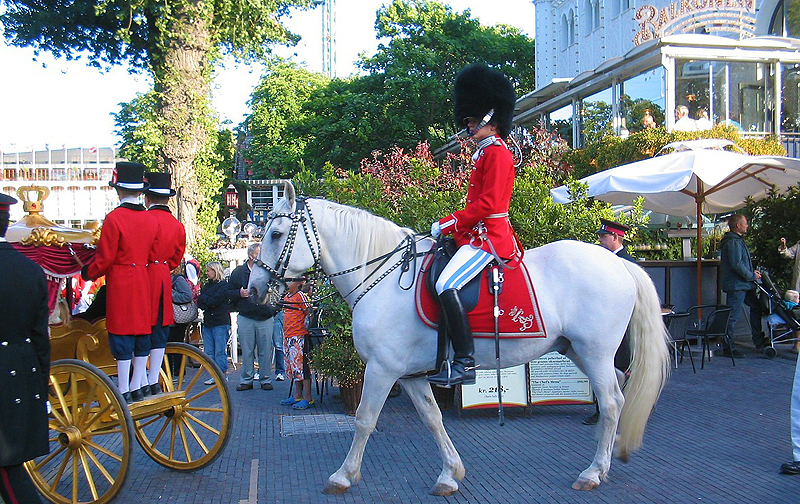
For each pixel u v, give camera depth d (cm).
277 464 595
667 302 1131
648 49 1594
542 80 2931
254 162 4119
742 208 1211
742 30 1781
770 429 663
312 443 664
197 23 1445
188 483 549
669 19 1797
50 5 1499
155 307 550
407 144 2950
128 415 484
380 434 687
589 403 754
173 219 579
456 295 472
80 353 550
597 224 813
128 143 2328
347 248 513
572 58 2684
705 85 1592
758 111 1628
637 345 524
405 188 838
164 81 1437
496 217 493
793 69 1636
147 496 518
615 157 1514
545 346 507
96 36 1560
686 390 835
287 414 796
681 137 1413
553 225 809
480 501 494
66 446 498
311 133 3164
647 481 526
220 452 565
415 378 522
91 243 557
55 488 525
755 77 1623
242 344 942
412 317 491
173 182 1445
